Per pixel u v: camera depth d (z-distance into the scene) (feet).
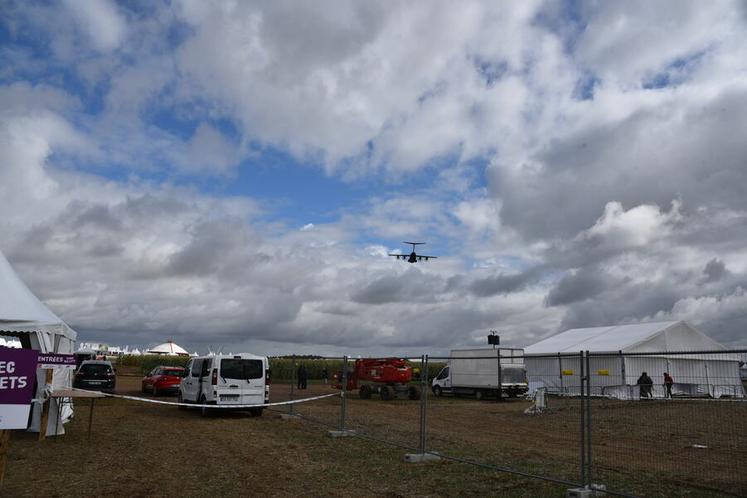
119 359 240.32
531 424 62.49
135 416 62.69
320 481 31.22
